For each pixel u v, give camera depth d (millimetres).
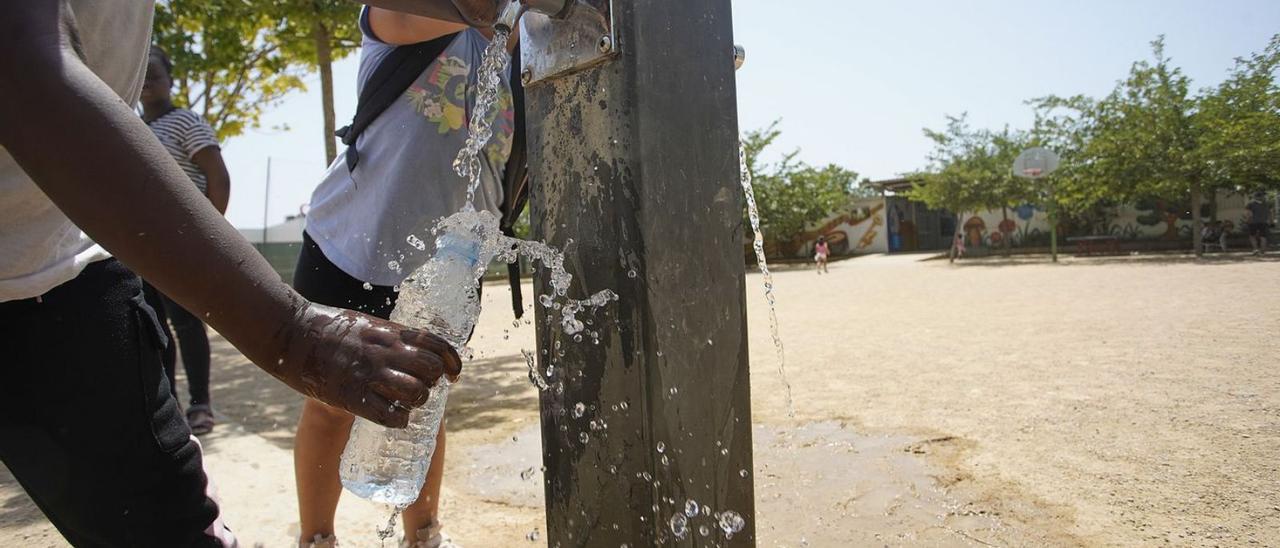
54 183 739
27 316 1081
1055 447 2947
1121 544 2057
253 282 797
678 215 1181
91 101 748
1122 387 3943
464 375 5238
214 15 7535
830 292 13141
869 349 5898
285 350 809
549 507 1314
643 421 1142
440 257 1378
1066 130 22828
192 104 10562
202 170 3312
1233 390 3717
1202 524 2150
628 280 1149
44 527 2287
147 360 1202
